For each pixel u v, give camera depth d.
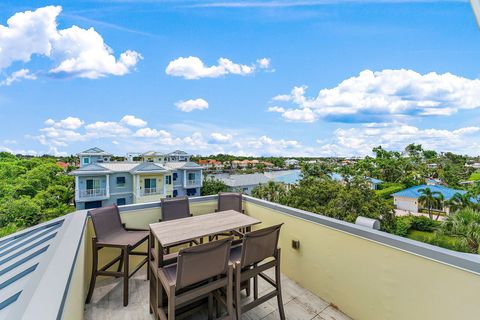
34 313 0.79
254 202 3.19
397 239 1.65
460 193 15.09
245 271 1.79
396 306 1.65
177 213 2.91
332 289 2.12
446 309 1.40
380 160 23.42
